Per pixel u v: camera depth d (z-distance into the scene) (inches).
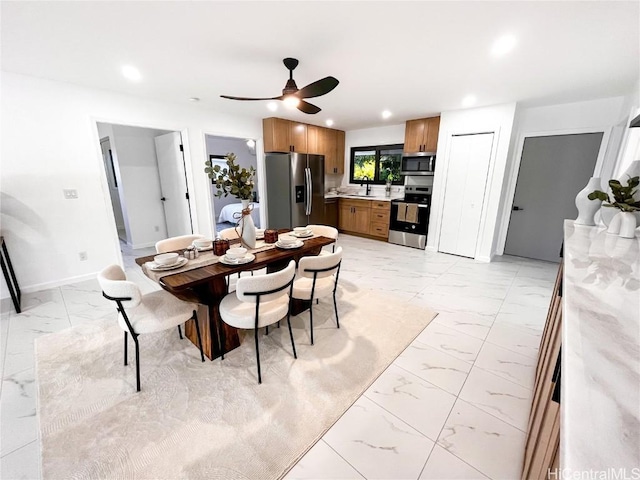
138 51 88.7
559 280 68.2
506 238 183.0
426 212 193.0
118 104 134.2
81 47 85.7
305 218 213.8
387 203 215.8
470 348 86.7
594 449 15.9
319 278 92.0
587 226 86.2
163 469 50.7
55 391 67.8
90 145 128.5
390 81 114.7
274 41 81.7
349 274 149.8
